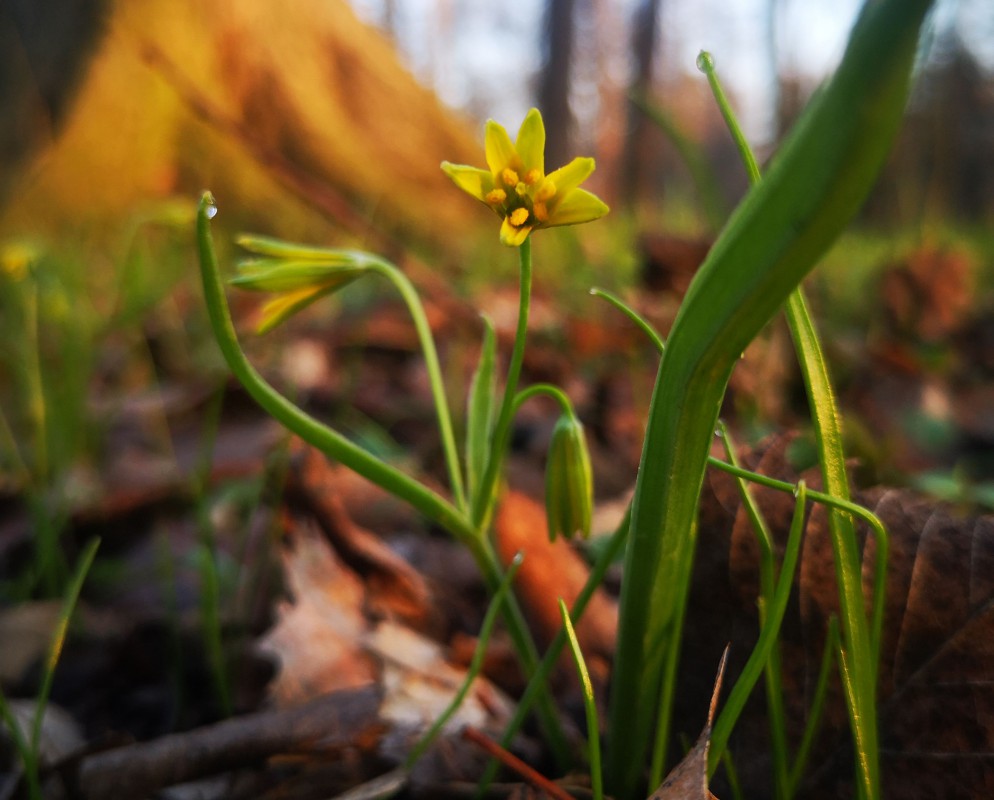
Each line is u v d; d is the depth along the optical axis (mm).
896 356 292
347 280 100
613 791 90
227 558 177
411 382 299
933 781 86
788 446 99
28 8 613
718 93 74
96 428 235
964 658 87
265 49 668
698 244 299
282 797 108
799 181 50
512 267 505
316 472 161
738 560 96
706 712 97
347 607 145
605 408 267
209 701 137
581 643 137
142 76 613
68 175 587
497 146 70
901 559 91
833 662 91
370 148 725
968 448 258
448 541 193
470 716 124
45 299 218
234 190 618
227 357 76
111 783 102
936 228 551
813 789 91
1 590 174
